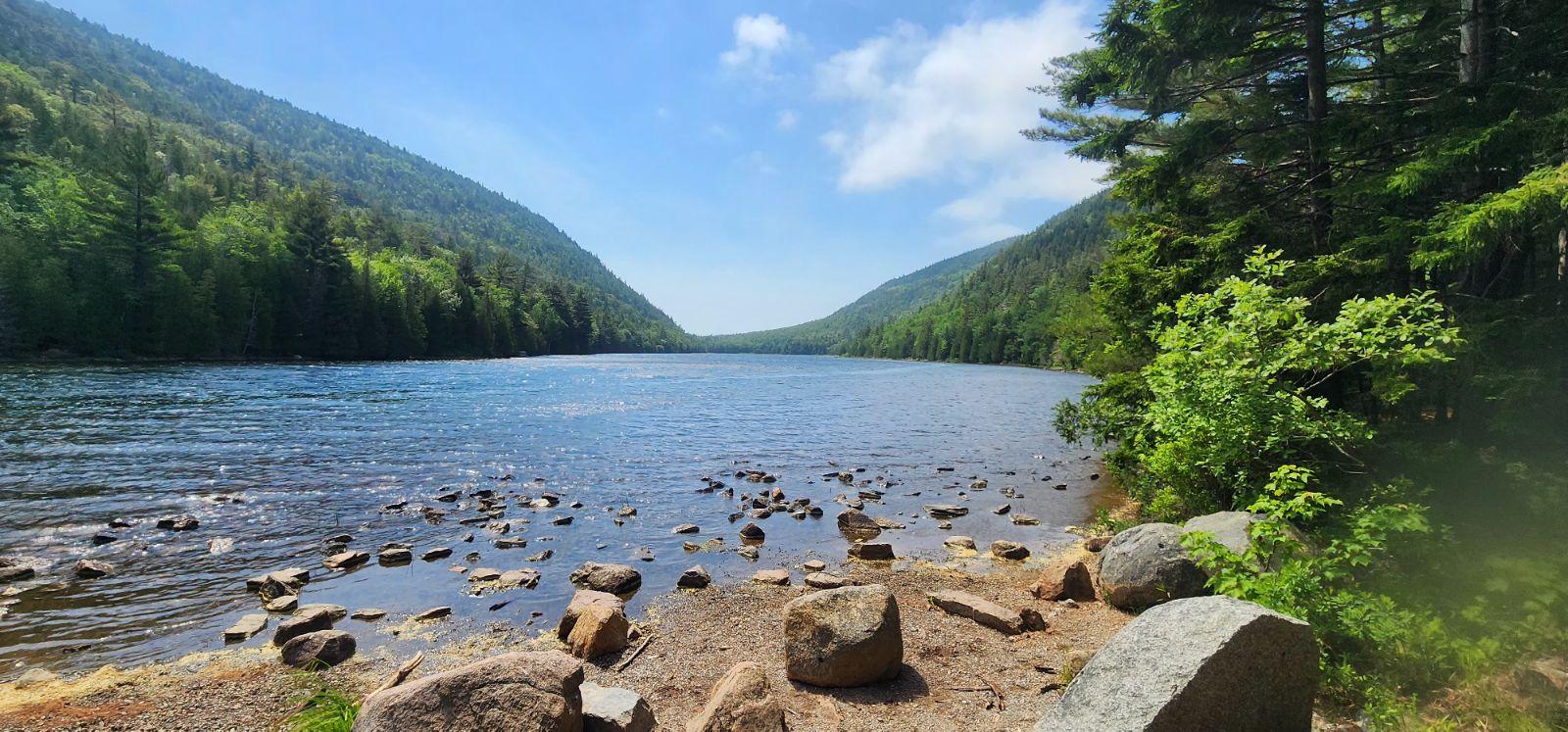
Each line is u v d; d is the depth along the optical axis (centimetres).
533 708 375
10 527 1087
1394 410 1028
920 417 3095
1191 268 1088
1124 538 777
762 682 474
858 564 970
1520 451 773
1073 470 1809
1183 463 839
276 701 558
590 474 1630
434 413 2777
